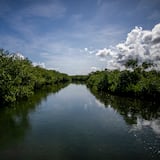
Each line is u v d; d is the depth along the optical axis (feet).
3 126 89.92
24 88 176.55
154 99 157.69
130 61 198.59
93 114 115.75
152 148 64.49
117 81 205.87
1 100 142.10
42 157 58.49
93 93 240.73
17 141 71.05
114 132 81.15
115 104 150.82
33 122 97.14
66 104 153.58
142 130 83.46
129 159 57.00
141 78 187.21
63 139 73.26
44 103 157.17
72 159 57.21
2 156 59.26
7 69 154.92
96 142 70.03
